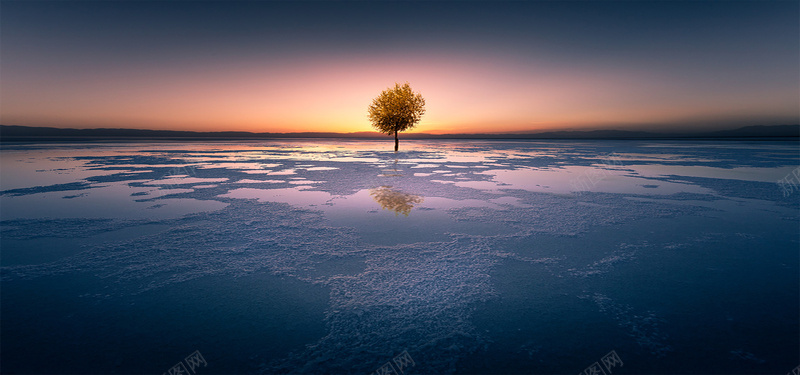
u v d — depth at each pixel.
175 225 8.01
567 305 4.29
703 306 4.25
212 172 19.09
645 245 6.60
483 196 11.73
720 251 6.25
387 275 5.21
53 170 19.56
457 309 4.20
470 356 3.30
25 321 3.91
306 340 3.57
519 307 4.24
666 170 20.34
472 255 6.05
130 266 5.54
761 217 8.82
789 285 4.83
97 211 9.42
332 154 38.03
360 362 3.22
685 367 3.13
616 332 3.69
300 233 7.39
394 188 13.48
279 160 28.62
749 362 3.20
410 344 3.50
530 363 3.19
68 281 4.96
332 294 4.60
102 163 24.38
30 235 7.18
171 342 3.52
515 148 57.06
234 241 6.83
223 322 3.91
